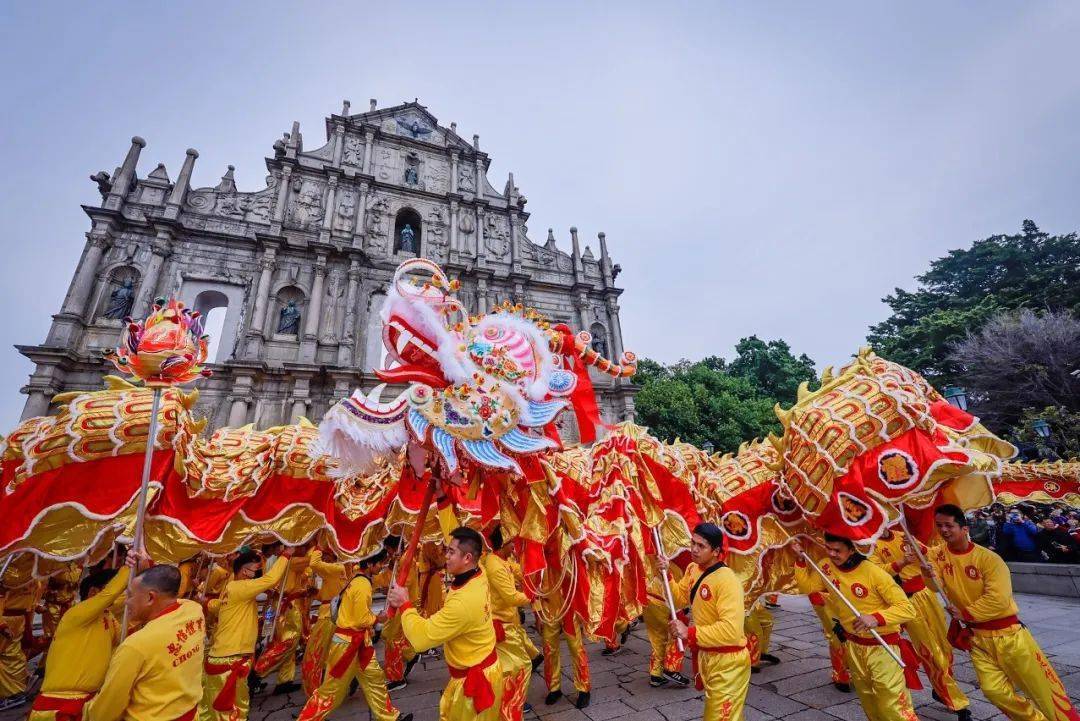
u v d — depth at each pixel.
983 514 11.44
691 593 3.82
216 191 19.66
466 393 3.68
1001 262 29.34
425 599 6.79
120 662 2.74
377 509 5.97
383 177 23.64
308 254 20.09
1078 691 4.64
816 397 4.38
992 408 18.88
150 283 16.94
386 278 21.12
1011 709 3.68
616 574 4.34
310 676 5.66
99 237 16.62
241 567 5.07
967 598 3.98
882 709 3.54
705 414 30.80
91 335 15.72
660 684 5.63
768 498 5.17
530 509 4.21
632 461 5.48
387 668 6.33
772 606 9.77
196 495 4.68
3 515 3.63
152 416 3.96
